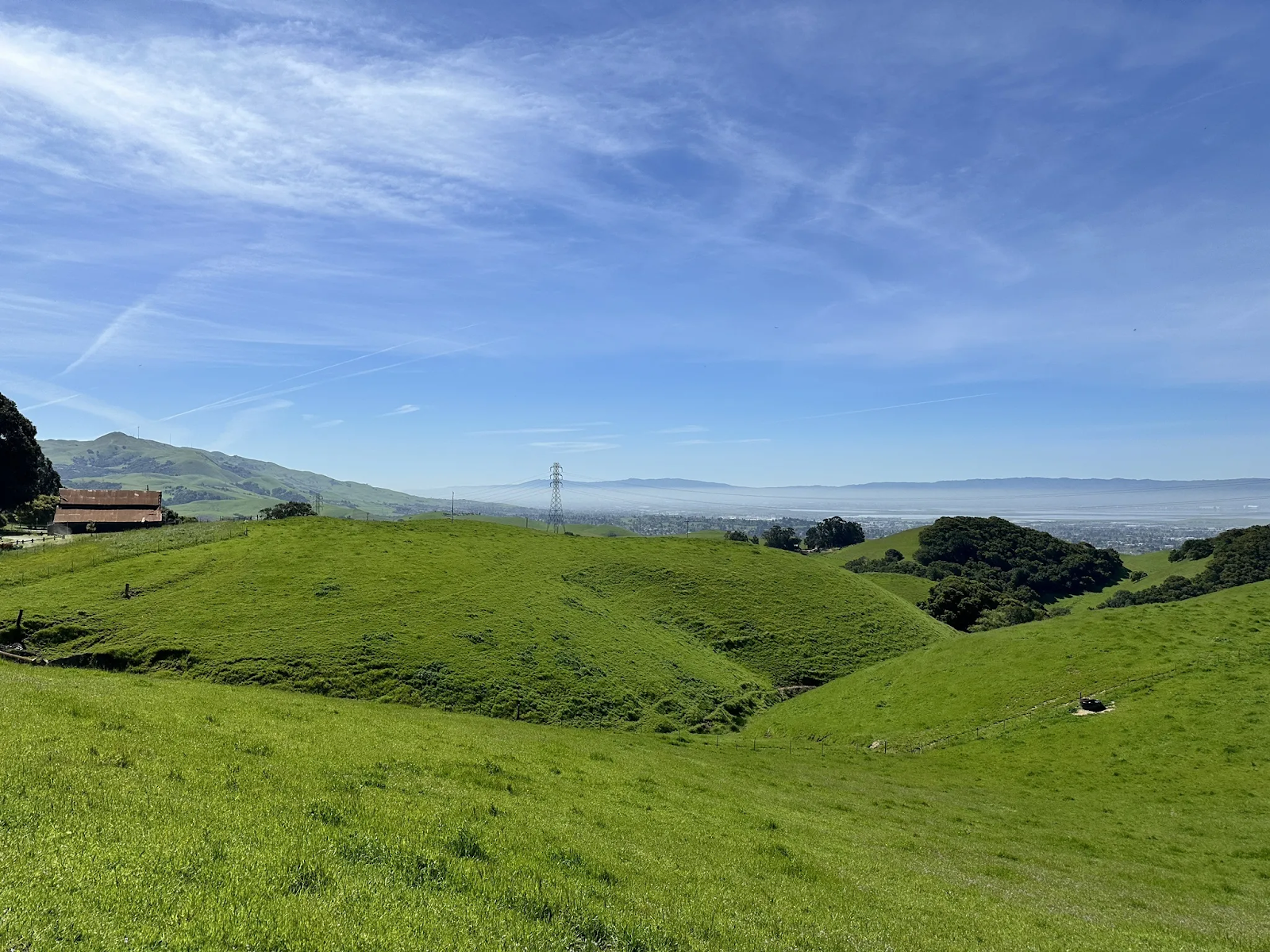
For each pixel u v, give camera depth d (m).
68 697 23.80
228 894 10.59
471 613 64.00
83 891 9.91
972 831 30.77
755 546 108.12
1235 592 65.50
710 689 64.62
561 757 31.25
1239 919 21.80
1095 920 19.41
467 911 11.86
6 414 134.75
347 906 11.07
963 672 59.50
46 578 61.28
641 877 16.42
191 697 31.25
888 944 14.90
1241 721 42.03
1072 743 44.50
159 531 80.62
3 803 12.77
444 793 20.34
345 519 93.12
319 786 18.34
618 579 86.12
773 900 16.66
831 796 34.88
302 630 56.16
